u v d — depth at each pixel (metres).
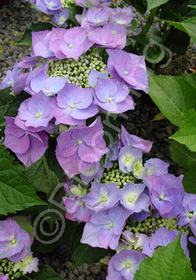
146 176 0.43
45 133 0.40
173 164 0.75
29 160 0.40
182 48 0.81
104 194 0.42
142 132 0.79
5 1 1.03
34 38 0.45
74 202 0.44
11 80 0.48
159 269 0.23
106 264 0.60
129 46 0.74
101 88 0.40
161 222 0.45
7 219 0.45
